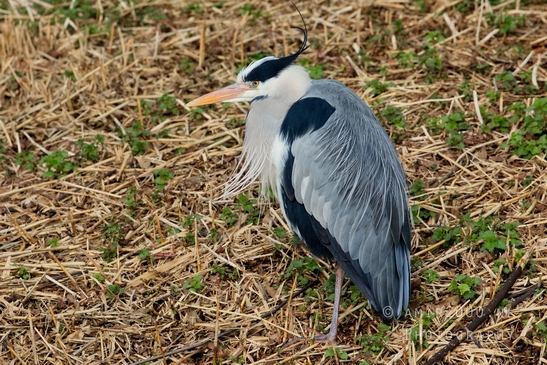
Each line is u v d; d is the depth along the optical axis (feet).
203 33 50.01
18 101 48.21
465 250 35.29
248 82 34.71
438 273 34.60
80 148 44.27
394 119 43.42
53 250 37.65
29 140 45.14
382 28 51.60
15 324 33.76
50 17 55.67
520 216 36.63
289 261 36.35
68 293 35.32
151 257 36.73
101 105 47.29
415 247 36.11
